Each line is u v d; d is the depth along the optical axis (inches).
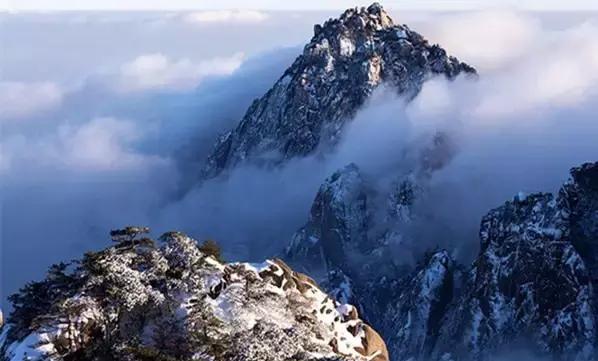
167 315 2218.3
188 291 2320.4
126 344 2090.3
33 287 2345.0
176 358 2085.4
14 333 2235.5
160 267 2381.9
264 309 2393.0
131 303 2197.3
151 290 2252.7
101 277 2260.1
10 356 2119.8
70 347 2111.2
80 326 2137.1
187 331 2162.9
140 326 2207.2
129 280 2242.9
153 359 2032.5
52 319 2150.6
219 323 2218.3
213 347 2113.7
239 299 2367.1
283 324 2369.6
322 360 2193.7
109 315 2177.7
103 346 2114.9
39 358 2062.0
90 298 2201.0
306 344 2289.6
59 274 2368.4
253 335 2174.0
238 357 2102.6
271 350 2144.4
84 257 2389.3
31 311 2266.2
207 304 2258.9
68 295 2255.2
